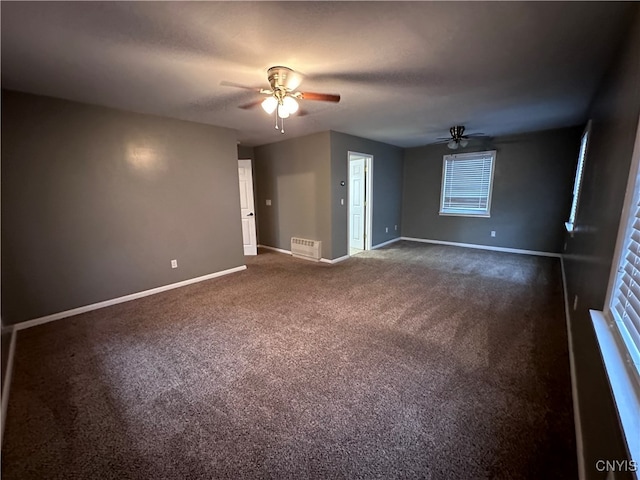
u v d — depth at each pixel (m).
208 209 4.17
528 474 1.30
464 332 2.57
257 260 5.26
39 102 2.75
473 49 1.95
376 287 3.76
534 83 2.58
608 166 1.83
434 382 1.92
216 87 2.61
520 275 4.18
